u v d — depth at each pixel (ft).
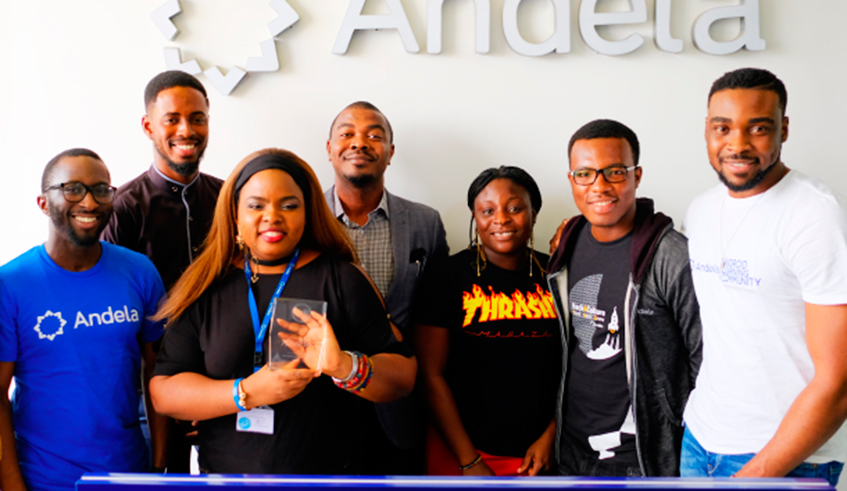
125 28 7.05
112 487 2.69
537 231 7.34
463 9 7.00
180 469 6.13
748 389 4.41
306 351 3.83
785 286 4.17
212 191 6.65
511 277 5.79
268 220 4.12
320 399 4.17
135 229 6.21
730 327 4.50
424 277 6.00
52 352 4.65
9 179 7.24
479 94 7.12
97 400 4.76
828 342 3.86
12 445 4.63
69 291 4.72
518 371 5.55
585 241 5.41
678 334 5.07
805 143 7.18
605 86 7.11
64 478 4.71
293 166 4.32
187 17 7.04
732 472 4.51
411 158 7.23
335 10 7.01
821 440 3.91
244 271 4.43
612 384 5.13
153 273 5.28
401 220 6.61
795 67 7.08
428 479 2.73
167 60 6.97
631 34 6.98
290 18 6.88
